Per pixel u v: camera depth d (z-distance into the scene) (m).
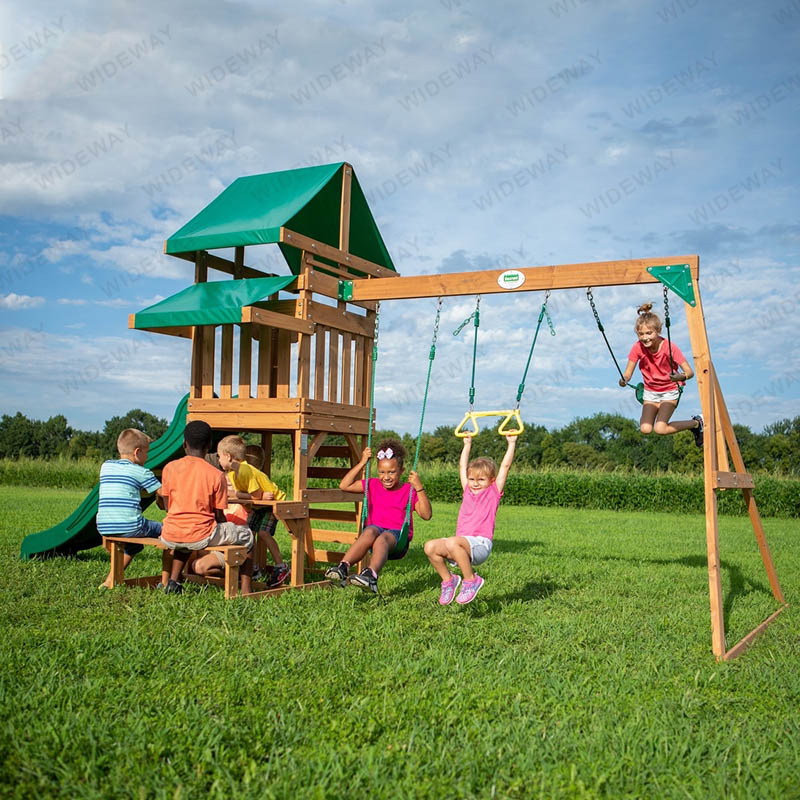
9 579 6.75
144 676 3.83
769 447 40.12
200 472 6.17
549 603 6.26
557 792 2.67
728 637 5.29
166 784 2.68
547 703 3.63
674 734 3.26
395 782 2.72
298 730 3.17
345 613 5.54
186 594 6.11
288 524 6.79
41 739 2.94
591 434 47.16
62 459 29.88
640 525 16.36
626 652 4.66
